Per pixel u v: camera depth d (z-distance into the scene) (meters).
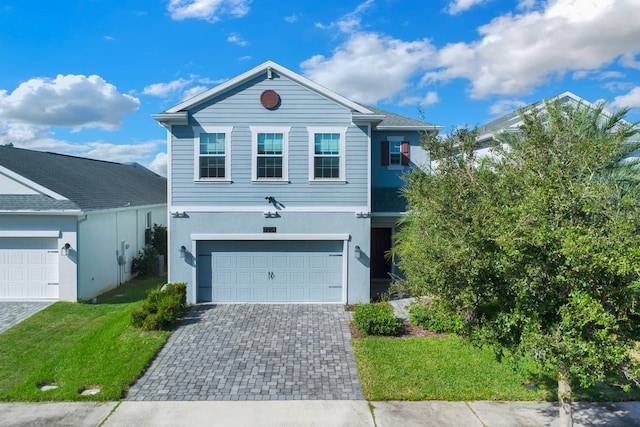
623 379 7.78
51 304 13.90
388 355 9.25
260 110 13.66
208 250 13.87
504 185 6.74
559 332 4.75
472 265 5.77
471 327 6.11
